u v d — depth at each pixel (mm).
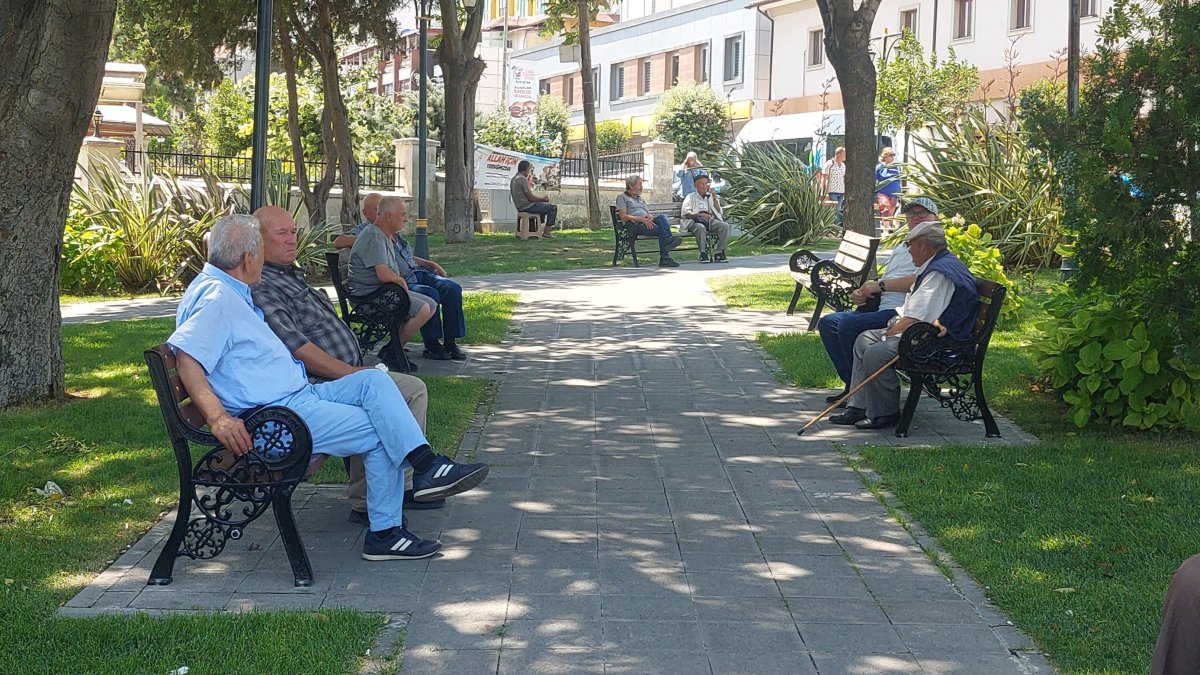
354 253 9508
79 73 7875
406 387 5875
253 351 5133
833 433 7672
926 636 4410
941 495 6121
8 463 6625
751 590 4871
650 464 6887
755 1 47969
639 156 32875
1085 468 6602
